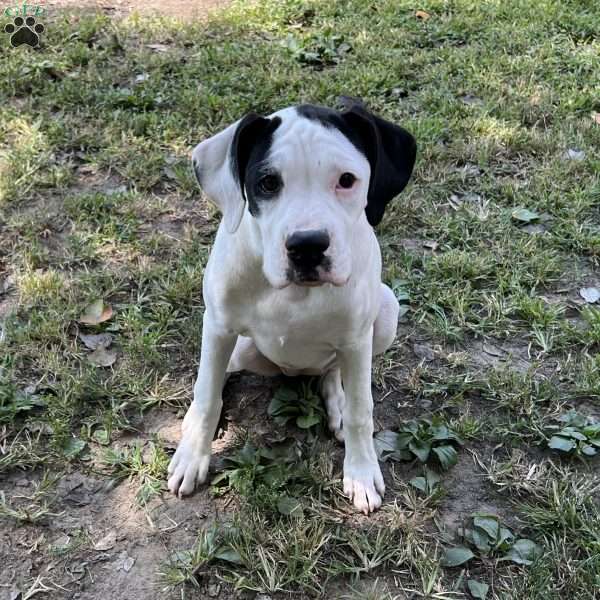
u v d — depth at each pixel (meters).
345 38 1.46
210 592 0.58
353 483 0.65
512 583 0.60
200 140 1.12
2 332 0.79
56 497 0.64
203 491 0.65
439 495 0.66
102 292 0.85
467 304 0.87
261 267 0.56
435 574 0.59
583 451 0.70
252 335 0.63
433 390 0.76
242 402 0.74
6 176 1.00
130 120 1.14
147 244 0.93
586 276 0.93
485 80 1.32
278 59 1.35
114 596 0.57
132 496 0.65
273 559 0.59
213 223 0.98
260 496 0.64
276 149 0.51
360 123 0.54
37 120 1.13
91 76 1.26
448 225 0.99
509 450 0.71
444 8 1.62
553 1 1.67
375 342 0.70
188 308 0.85
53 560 0.59
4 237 0.92
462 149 1.12
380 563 0.60
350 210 0.52
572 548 0.62
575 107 1.26
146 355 0.77
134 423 0.72
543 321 0.85
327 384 0.74
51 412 0.71
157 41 1.42
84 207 0.97
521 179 1.10
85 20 1.47
